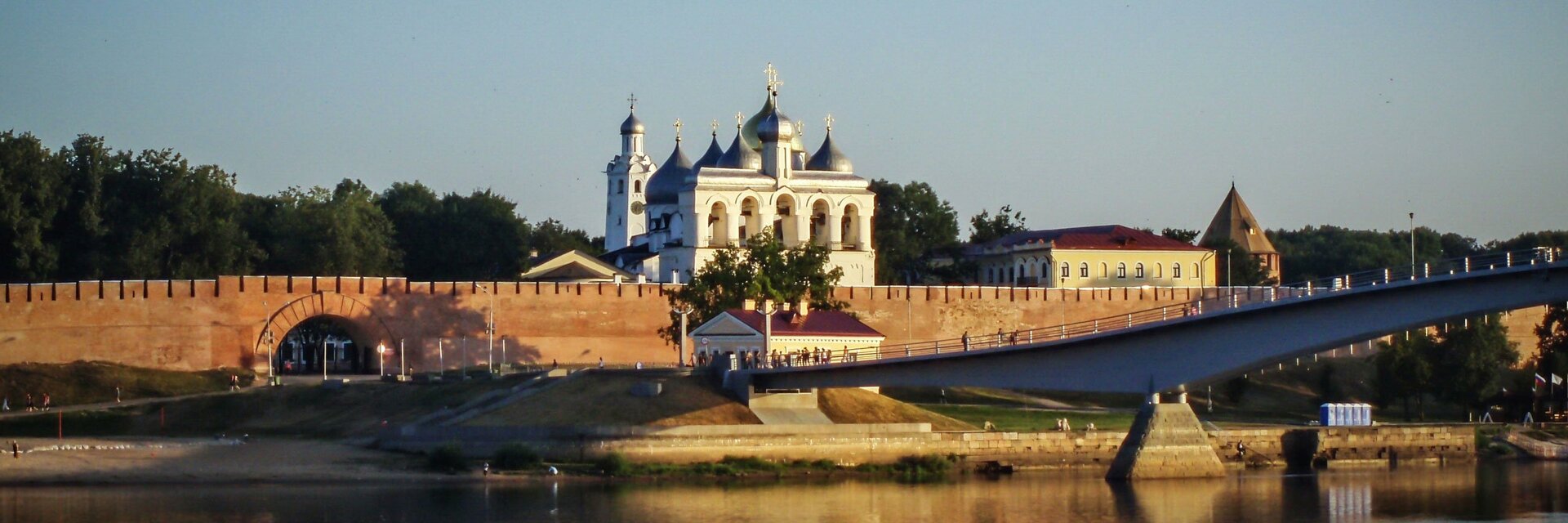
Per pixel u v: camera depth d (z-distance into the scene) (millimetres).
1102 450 114000
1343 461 117125
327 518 88750
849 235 182625
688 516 90250
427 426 109500
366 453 108188
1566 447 122375
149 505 92250
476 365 150125
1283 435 116625
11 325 138250
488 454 106875
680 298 142250
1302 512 93125
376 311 150625
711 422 111000
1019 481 105500
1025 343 103375
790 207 180000
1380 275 90688
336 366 180750
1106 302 168875
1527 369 146875
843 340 124875
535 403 112875
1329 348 91500
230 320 145875
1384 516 91625
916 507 94000
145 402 127312
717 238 177625
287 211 183750
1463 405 136375
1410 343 136125
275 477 101125
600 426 107125
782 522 88625
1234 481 105438
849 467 109188
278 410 124312
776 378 112750
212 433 120875
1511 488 103438
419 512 90875
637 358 156875
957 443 111438
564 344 154875
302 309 148250
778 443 109000
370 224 190375
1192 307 115750
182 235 165875
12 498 94188
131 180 164625
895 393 137250
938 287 164000
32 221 155250
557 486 100625
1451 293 86938
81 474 100562
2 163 156250
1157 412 103562
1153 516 91062
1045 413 128875
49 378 134875
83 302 141250
